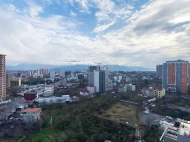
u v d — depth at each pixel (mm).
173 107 81688
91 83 133625
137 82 164875
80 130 51844
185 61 115938
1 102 89438
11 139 47188
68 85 143125
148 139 48969
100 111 74938
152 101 94375
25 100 93812
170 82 118312
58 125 56188
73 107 77312
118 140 47031
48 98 90500
